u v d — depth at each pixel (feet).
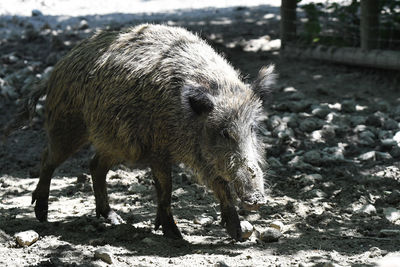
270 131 64.64
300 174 54.70
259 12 103.19
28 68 79.66
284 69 79.30
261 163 38.50
